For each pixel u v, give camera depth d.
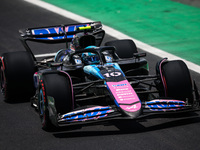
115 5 65.50
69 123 22.52
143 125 24.55
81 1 69.88
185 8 61.50
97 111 23.42
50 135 23.48
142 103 23.64
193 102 25.08
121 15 59.53
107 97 25.84
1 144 22.36
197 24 53.47
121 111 22.55
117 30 52.53
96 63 28.39
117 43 34.34
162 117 25.88
